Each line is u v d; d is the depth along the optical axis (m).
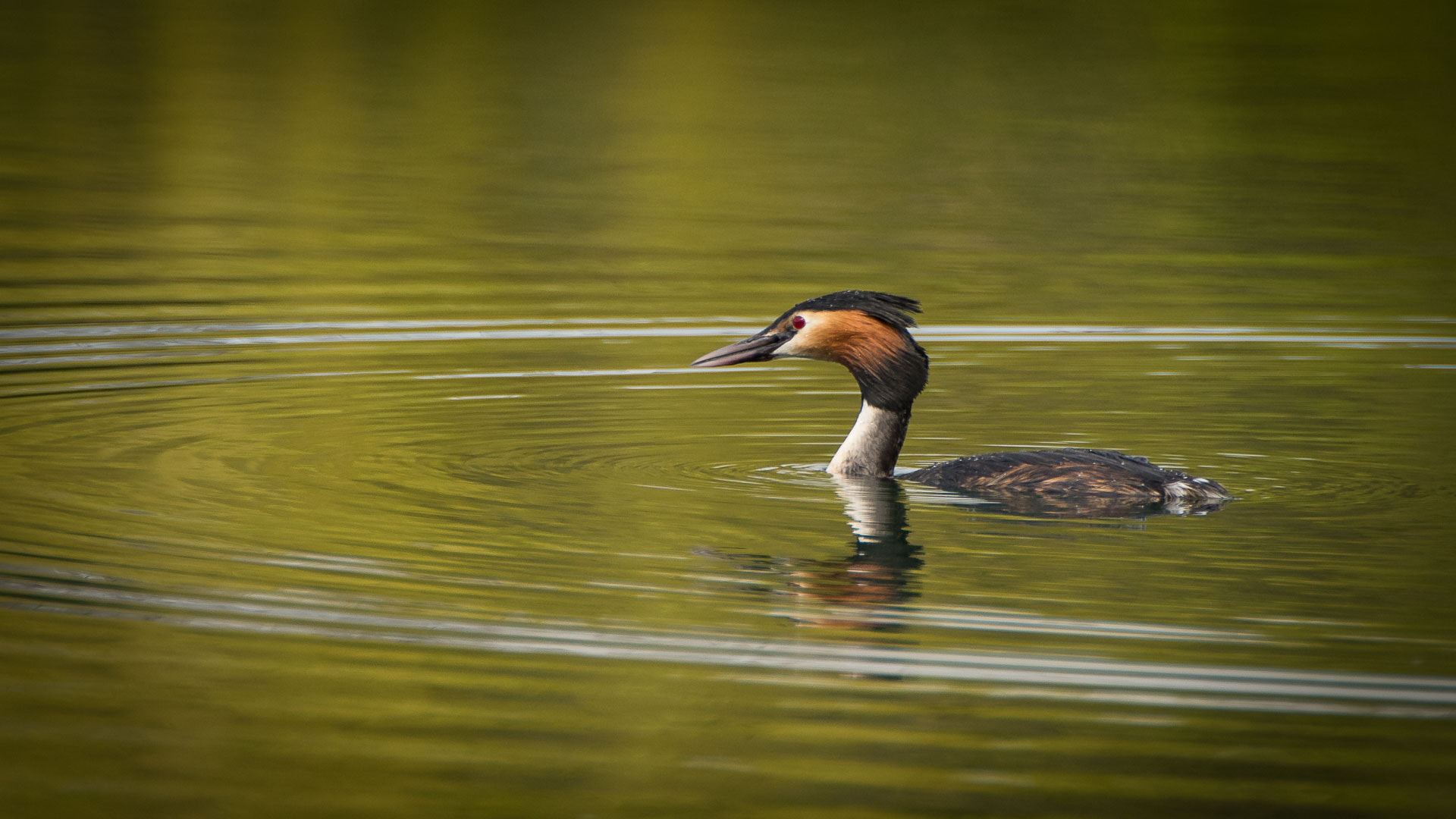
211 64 40.81
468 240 24.92
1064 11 49.34
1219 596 10.16
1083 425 15.09
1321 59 42.03
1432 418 15.20
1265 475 13.19
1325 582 10.38
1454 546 11.17
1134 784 7.82
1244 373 17.19
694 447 14.16
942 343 18.62
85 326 18.66
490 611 9.88
